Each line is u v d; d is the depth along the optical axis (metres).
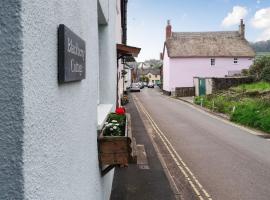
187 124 19.02
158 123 19.28
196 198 7.17
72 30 2.54
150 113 24.52
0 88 1.44
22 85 1.44
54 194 1.90
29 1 1.51
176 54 53.34
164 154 11.37
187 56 53.22
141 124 18.70
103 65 6.64
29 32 1.51
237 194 7.53
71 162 2.46
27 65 1.48
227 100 27.17
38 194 1.60
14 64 1.43
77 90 2.76
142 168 8.99
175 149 12.23
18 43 1.43
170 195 6.97
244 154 11.54
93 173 3.74
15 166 1.44
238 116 20.16
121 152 4.25
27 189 1.47
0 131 1.44
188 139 14.30
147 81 111.62
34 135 1.56
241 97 27.44
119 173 8.46
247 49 54.16
